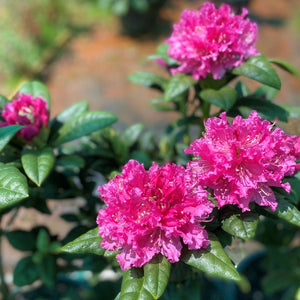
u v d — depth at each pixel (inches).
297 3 101.4
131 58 82.6
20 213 35.9
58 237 33.7
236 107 28.8
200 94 29.0
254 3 101.1
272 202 23.0
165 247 22.1
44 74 77.4
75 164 29.3
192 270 26.0
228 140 22.8
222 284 41.3
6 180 23.1
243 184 22.7
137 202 21.8
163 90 34.7
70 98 72.1
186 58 29.2
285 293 41.4
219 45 28.0
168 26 92.7
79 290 41.9
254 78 27.9
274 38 86.9
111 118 29.2
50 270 32.1
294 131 28.7
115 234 22.0
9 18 80.8
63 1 92.3
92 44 86.4
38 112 28.2
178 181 22.1
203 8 28.2
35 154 27.4
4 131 25.2
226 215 23.5
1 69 74.9
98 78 76.8
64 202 36.8
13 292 39.8
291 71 29.2
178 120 32.9
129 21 88.0
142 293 21.8
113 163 32.9
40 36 82.3
